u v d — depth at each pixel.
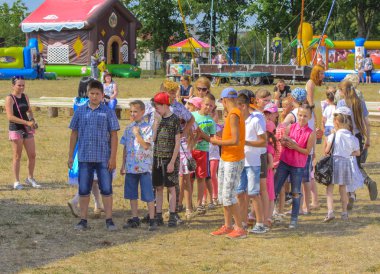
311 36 40.84
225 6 57.91
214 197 9.65
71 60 46.16
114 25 47.56
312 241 7.56
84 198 8.03
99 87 7.95
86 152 7.93
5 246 7.23
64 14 46.38
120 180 11.34
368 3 60.41
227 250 7.17
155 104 8.11
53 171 12.18
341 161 8.53
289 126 8.12
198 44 48.91
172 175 8.15
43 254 6.93
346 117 8.55
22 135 10.56
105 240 7.54
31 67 42.44
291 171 8.16
